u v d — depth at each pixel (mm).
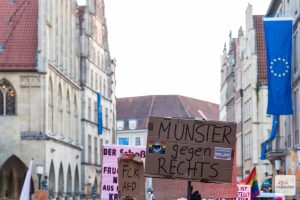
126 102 160375
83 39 89812
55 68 70250
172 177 16625
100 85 101125
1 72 65812
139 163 17703
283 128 64625
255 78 83688
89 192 90125
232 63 113312
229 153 16547
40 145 65438
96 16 98375
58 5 73562
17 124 65812
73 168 79250
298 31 54719
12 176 67438
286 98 48938
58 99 73125
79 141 83438
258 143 83188
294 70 57719
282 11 65812
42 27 66375
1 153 65562
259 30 85438
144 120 154875
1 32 68250
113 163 20922
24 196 23953
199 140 16594
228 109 119500
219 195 22484
